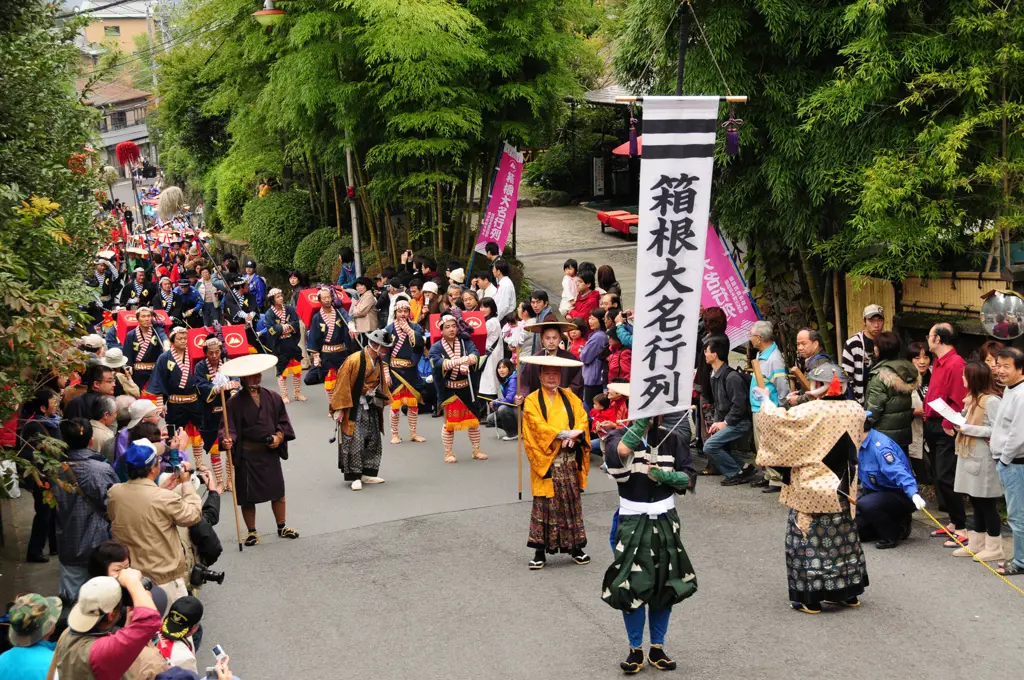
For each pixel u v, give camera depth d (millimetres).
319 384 18016
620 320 11734
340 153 20422
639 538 6887
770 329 10672
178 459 8703
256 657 7531
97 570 6098
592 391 12234
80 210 10594
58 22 10516
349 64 18125
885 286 11438
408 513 10734
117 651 5164
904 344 11242
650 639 7203
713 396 11328
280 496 9953
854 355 10383
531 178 31906
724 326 11141
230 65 23312
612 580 6926
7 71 9367
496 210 17609
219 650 5559
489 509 10750
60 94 10625
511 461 12617
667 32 12016
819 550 7598
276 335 16500
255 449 9797
